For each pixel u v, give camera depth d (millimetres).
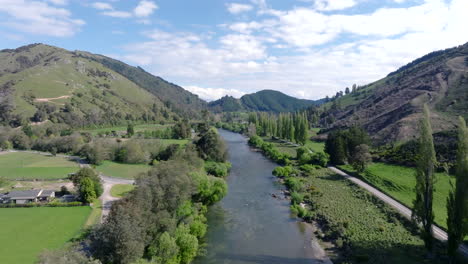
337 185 92750
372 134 158625
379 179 90375
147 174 60469
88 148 128750
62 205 68125
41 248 46656
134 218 43125
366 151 102562
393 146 123375
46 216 61531
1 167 110812
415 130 130500
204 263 50344
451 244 43406
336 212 69438
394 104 187625
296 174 110500
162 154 127688
